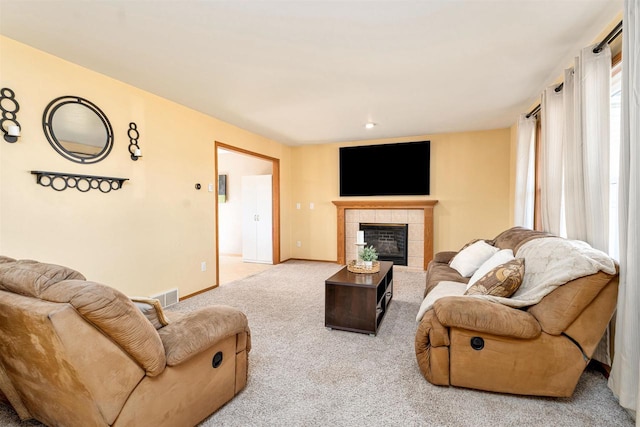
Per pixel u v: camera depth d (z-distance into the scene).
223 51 2.33
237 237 7.04
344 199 5.80
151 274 3.29
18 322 1.12
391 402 1.74
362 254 3.30
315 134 5.12
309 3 1.76
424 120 4.26
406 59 2.46
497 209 4.83
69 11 1.85
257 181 5.96
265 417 1.62
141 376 1.26
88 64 2.57
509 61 2.51
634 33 1.52
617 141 2.16
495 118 4.17
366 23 1.96
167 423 1.37
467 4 1.78
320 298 3.69
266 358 2.25
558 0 1.75
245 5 1.78
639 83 1.47
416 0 1.74
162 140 3.39
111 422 1.17
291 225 6.28
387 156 5.39
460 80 2.89
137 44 2.24
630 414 1.60
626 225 1.58
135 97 3.08
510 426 1.54
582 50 2.07
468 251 3.15
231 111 3.86
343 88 3.07
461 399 1.76
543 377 1.70
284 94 3.24
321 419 1.61
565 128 2.39
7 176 2.19
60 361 1.10
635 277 1.50
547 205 2.87
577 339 1.65
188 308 3.39
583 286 1.60
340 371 2.07
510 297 2.01
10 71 2.19
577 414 1.63
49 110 2.40
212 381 1.60
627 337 1.53
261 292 3.95
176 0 1.73
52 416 1.40
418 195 5.23
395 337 2.61
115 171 2.91
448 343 1.84
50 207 2.43
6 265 1.29
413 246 5.32
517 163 3.77
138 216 3.14
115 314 1.11
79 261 2.63
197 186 3.89
